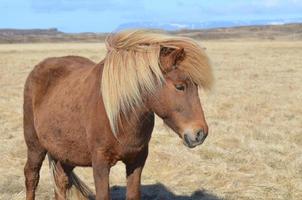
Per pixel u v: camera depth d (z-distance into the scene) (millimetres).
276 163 7809
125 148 4180
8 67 29188
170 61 3771
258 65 28578
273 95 15617
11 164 8070
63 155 4867
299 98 14906
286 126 10844
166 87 3814
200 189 6758
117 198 6605
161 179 7312
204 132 3775
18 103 14609
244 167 7652
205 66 3824
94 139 4242
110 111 3994
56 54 42719
